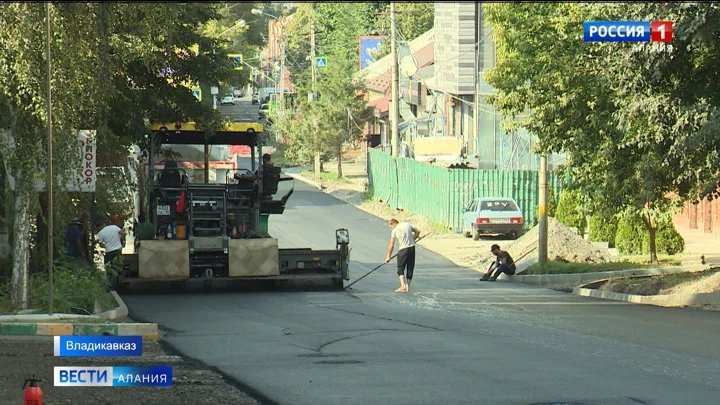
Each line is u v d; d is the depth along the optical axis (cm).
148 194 10206
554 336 6575
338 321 7469
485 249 16025
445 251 16000
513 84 10875
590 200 11544
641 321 7512
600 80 9175
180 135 10350
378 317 7762
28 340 6259
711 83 8488
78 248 9006
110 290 9519
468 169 18788
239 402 4469
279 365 5422
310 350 5969
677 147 8225
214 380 4988
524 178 18762
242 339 6462
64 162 7338
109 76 7625
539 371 5181
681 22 7706
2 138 7231
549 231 14112
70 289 7681
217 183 10275
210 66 11375
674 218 18425
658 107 8356
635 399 4453
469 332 6788
